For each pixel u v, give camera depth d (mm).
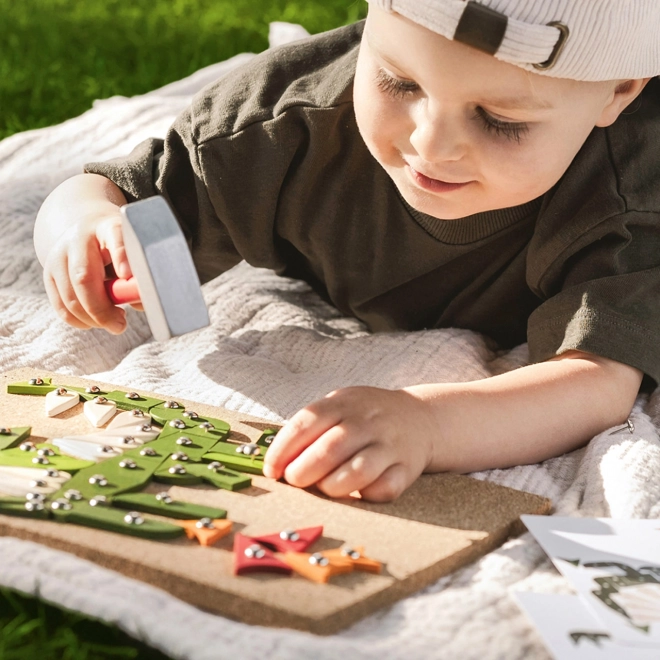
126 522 911
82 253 1308
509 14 999
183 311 968
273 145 1438
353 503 1006
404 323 1583
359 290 1569
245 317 1606
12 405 1193
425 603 874
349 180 1458
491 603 875
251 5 4195
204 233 1531
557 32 1009
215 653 771
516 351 1484
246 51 3389
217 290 1662
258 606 825
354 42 1516
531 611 842
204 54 3314
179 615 812
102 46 3330
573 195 1329
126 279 1229
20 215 1781
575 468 1180
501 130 1090
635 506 1062
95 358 1456
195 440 1098
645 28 1082
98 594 831
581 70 1056
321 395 1332
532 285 1416
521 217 1402
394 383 1355
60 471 1007
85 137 2195
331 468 1006
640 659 787
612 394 1227
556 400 1183
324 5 4207
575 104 1104
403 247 1484
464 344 1449
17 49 3213
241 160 1453
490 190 1163
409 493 1039
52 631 869
